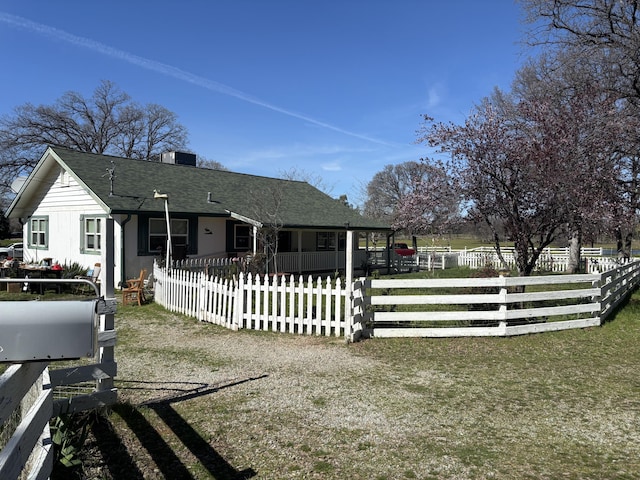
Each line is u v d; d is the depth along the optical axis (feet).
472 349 24.77
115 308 15.83
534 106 34.09
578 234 40.14
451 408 16.42
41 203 63.57
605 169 34.78
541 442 13.74
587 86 39.55
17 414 11.28
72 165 55.77
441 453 12.99
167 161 75.15
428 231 37.70
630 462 12.51
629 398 17.51
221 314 31.63
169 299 37.83
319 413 15.87
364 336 27.45
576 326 29.86
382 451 13.09
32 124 135.23
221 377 19.94
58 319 8.84
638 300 42.34
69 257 57.93
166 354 23.90
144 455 12.75
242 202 65.10
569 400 17.28
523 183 31.96
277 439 13.82
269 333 28.84
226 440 13.73
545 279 28.68
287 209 69.46
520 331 27.81
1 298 43.01
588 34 52.54
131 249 51.93
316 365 21.83
